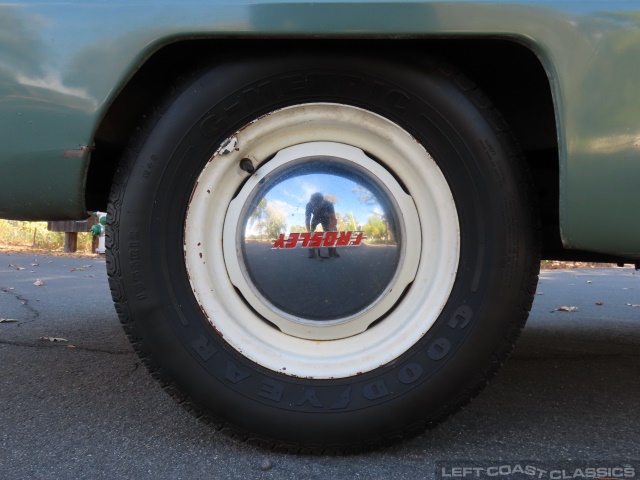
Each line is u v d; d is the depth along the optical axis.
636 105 1.22
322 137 1.37
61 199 1.29
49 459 1.31
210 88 1.29
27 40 1.27
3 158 1.28
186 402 1.31
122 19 1.24
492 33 1.21
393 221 1.36
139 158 1.29
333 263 1.36
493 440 1.44
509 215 1.30
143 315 1.29
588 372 2.13
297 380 1.32
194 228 1.33
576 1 1.23
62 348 2.40
